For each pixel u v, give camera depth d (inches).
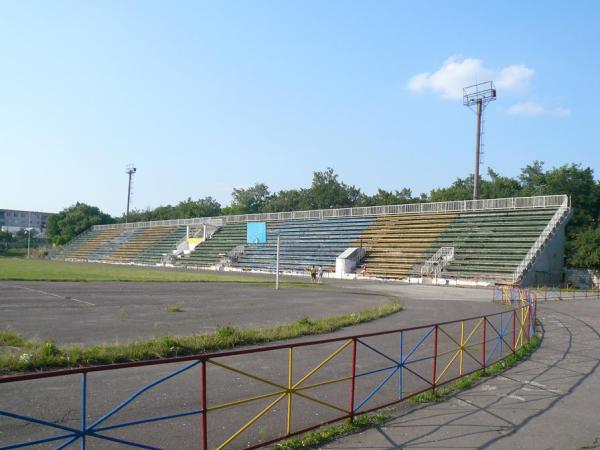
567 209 2142.0
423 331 705.0
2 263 2736.2
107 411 318.0
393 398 373.1
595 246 2069.4
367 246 2613.2
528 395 384.5
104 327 647.8
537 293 1560.0
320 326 675.4
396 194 4104.3
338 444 271.7
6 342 491.8
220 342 532.1
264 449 260.1
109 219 5295.3
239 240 3307.1
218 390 376.5
